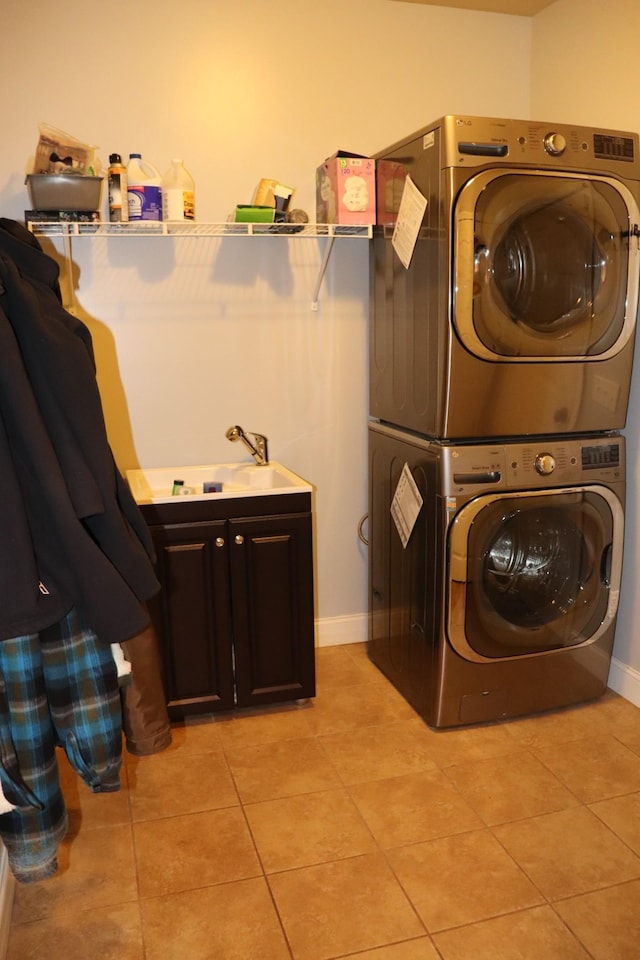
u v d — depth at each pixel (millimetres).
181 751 2318
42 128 2174
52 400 1248
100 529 1323
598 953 1559
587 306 2240
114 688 1452
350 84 2717
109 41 2471
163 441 2762
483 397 2174
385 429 2625
